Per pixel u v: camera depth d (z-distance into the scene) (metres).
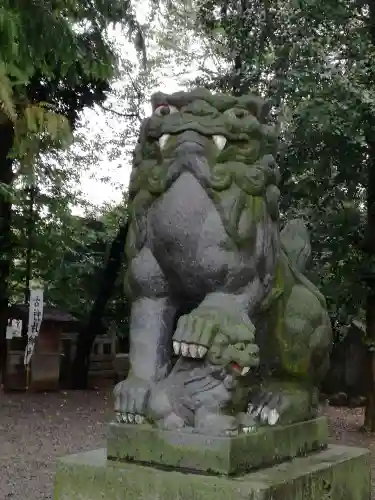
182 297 2.13
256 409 2.05
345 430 6.70
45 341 9.65
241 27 6.31
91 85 9.27
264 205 2.11
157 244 2.05
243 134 2.03
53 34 4.80
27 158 5.14
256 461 1.84
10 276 10.04
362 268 6.23
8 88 3.94
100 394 9.55
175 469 1.78
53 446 5.51
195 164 1.98
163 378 2.01
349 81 5.54
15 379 9.43
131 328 2.11
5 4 4.42
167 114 2.06
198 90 2.05
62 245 10.23
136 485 1.76
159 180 2.03
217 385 1.84
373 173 6.30
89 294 11.32
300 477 1.82
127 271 2.16
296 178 6.39
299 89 5.57
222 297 2.01
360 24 6.27
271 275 2.12
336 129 5.49
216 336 1.86
